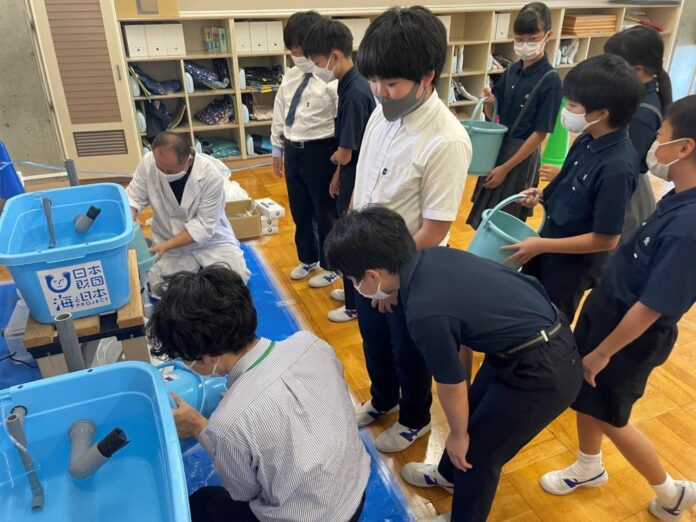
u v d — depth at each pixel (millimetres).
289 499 979
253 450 936
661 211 1171
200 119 4496
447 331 1064
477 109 2434
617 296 1290
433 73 1305
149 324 1019
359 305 1681
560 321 1207
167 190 2178
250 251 3182
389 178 1477
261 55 4434
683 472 1728
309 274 2920
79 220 1537
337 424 1032
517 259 1579
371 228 1095
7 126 3859
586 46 5566
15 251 1398
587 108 1404
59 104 3838
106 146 4074
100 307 1331
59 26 3619
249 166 4590
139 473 903
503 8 5020
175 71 4422
